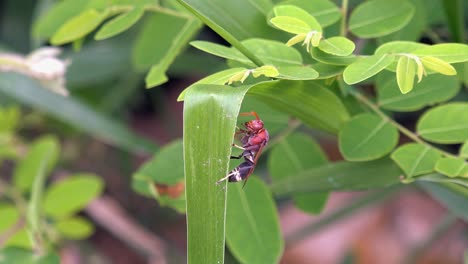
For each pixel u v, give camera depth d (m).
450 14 0.41
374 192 0.62
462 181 0.35
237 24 0.36
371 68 0.32
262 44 0.35
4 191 0.51
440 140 0.37
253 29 0.36
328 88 0.37
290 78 0.32
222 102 0.31
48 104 0.57
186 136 0.31
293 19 0.33
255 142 0.34
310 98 0.35
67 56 0.65
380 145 0.37
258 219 0.39
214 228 0.31
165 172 0.40
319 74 0.34
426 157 0.36
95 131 0.57
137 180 0.41
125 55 0.65
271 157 0.42
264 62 0.34
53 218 0.51
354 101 0.38
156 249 0.69
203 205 0.31
